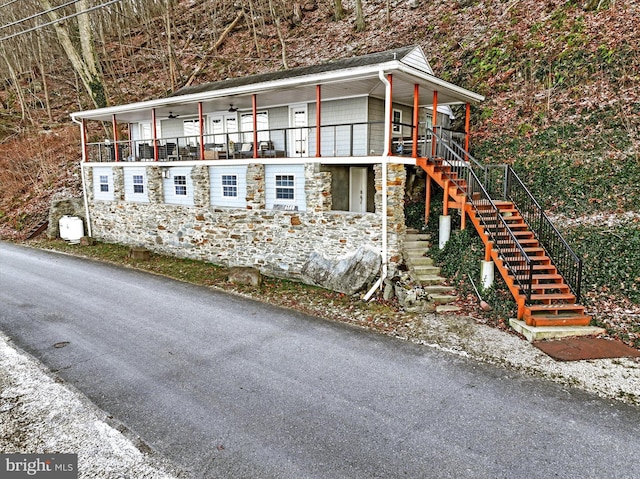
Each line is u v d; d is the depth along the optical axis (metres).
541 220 10.84
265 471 4.93
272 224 13.42
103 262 15.69
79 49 32.56
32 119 29.50
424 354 7.96
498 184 13.77
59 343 8.52
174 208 16.05
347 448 5.32
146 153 18.03
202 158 15.09
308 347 8.36
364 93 13.45
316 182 12.33
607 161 12.54
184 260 15.66
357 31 26.78
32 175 24.94
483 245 11.39
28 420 5.93
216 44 32.59
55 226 19.72
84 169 19.53
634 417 5.89
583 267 10.09
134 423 5.87
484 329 8.99
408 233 13.05
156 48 34.94
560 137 14.20
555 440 5.43
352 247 11.80
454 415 5.99
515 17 19.23
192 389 6.78
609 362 7.43
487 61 18.56
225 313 10.35
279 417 6.00
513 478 4.78
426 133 13.22
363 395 6.56
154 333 9.08
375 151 14.09
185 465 5.04
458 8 22.86
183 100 14.98
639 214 10.82
